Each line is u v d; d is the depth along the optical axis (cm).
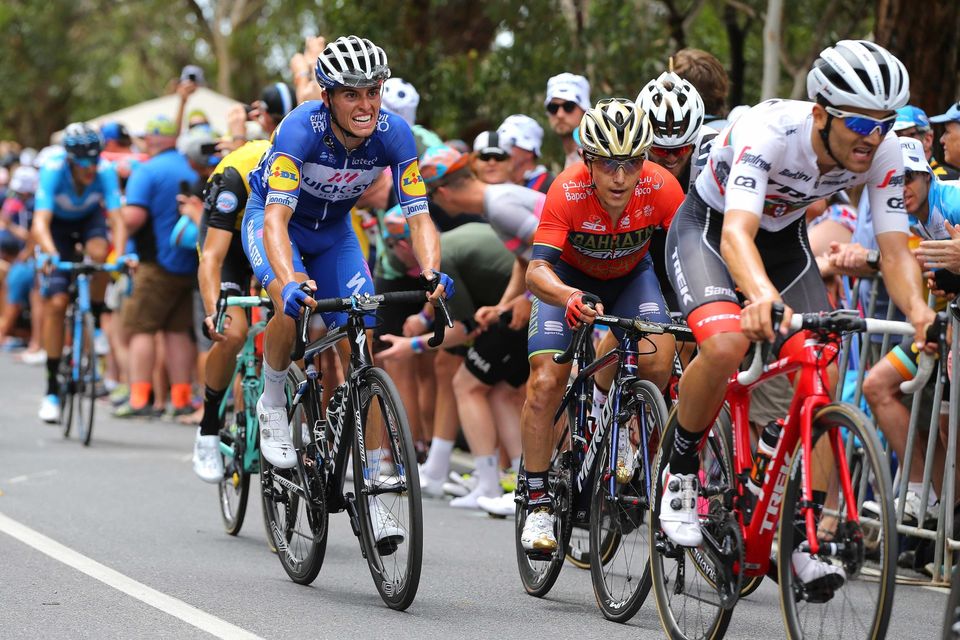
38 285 5275
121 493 2459
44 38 10981
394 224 2475
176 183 3450
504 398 2509
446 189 2177
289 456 1769
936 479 1983
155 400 3806
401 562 1588
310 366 1762
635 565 1550
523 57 4056
